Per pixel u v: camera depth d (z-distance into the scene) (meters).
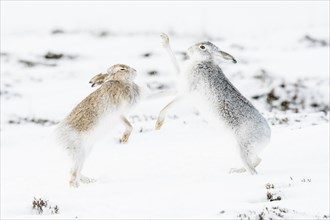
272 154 36.28
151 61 78.81
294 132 42.19
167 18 100.06
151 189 28.38
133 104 33.00
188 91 32.41
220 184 28.33
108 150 42.41
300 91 66.19
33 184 32.94
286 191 25.80
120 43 87.69
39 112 62.03
